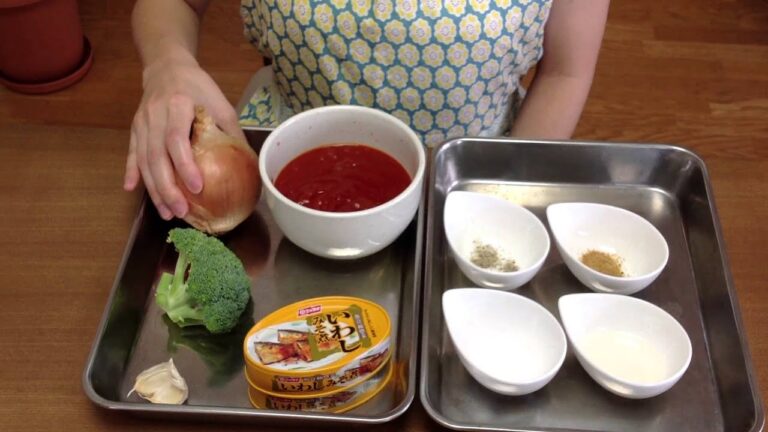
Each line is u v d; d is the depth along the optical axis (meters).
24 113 1.83
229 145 0.76
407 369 0.66
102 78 1.92
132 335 0.70
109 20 2.07
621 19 2.11
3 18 1.71
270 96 1.10
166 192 0.74
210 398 0.65
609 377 0.64
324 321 0.67
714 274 0.75
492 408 0.66
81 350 0.70
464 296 0.71
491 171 0.88
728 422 0.65
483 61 0.94
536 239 0.78
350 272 0.76
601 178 0.87
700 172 0.83
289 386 0.63
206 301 0.67
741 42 2.06
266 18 0.96
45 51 1.81
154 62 0.93
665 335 0.70
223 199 0.74
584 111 1.86
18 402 0.66
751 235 0.81
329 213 0.69
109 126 1.81
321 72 0.96
